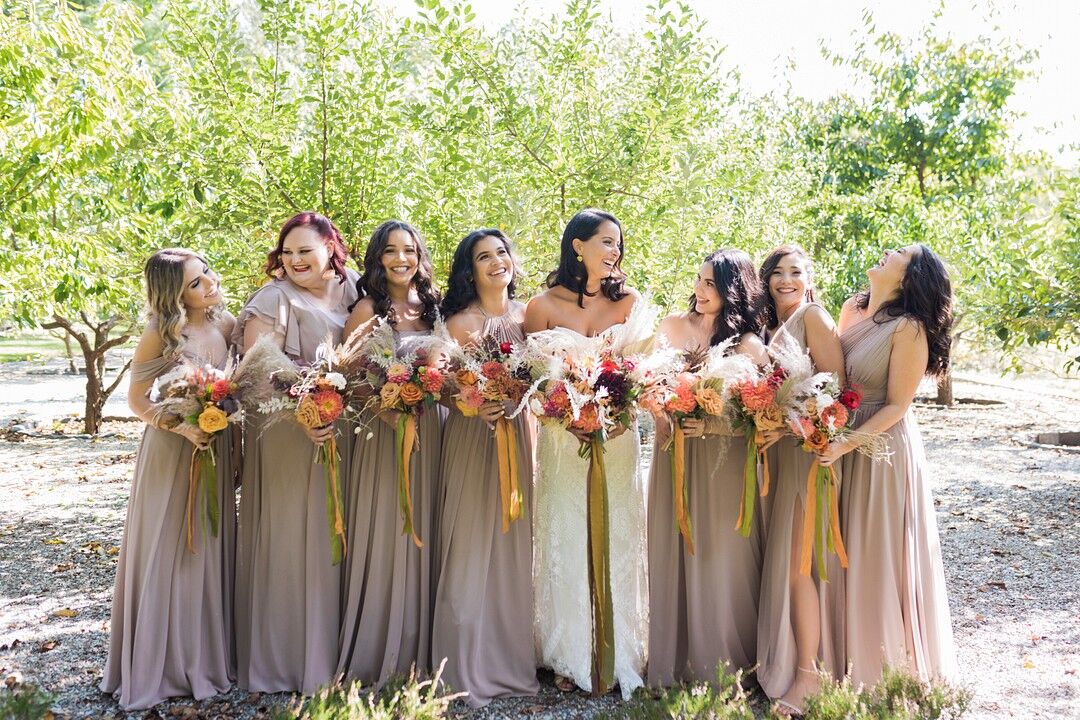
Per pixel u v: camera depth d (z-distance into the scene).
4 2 6.17
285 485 3.64
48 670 3.90
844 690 3.06
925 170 17.09
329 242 3.76
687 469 3.70
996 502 7.48
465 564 3.66
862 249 13.21
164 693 3.56
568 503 3.76
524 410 3.81
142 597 3.50
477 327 3.75
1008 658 4.11
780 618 3.55
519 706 3.57
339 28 6.33
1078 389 17.03
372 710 2.98
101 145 6.30
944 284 3.48
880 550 3.47
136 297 8.87
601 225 3.78
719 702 3.07
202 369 3.49
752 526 3.73
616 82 7.00
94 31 6.61
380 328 3.54
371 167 6.18
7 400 14.84
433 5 5.93
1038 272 8.81
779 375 3.43
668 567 3.75
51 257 7.08
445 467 3.75
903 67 16.59
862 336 3.58
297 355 3.62
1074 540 6.25
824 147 16.20
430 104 6.29
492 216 5.77
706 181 6.09
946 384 14.48
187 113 6.46
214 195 6.38
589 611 3.73
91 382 11.43
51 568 5.57
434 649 3.66
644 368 3.45
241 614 3.72
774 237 7.62
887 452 3.47
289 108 6.29
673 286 6.12
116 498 7.69
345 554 3.73
